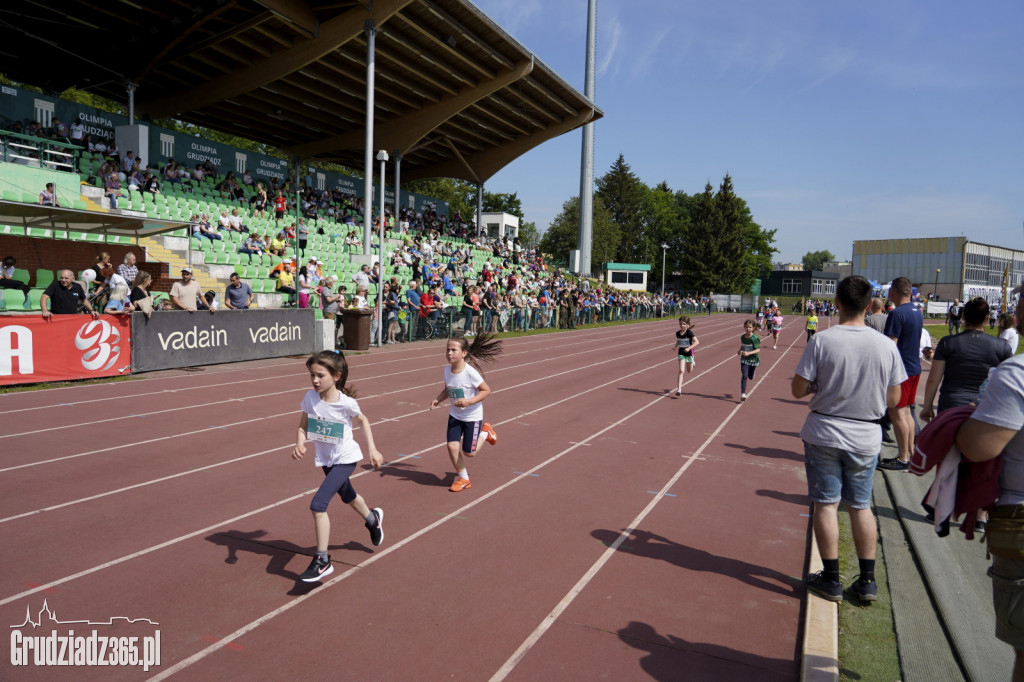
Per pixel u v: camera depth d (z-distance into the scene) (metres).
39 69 29.14
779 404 13.30
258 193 28.44
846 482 4.44
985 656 3.74
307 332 17.30
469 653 3.72
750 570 5.04
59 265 18.52
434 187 78.19
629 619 4.19
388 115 35.31
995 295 87.12
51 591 4.29
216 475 6.91
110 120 27.61
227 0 22.75
